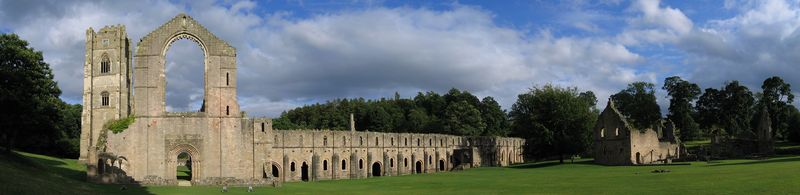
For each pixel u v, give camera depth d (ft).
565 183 265.13
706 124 647.15
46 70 340.59
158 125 318.24
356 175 457.27
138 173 313.53
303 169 440.45
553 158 611.06
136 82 319.68
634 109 652.89
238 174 326.44
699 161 411.75
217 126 325.83
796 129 569.23
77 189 216.33
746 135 513.04
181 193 243.40
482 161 590.96
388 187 294.87
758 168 265.13
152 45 321.93
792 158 350.84
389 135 496.64
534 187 250.78
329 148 442.09
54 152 468.75
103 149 312.91
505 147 634.43
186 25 326.24
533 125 479.41
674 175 268.41
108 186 265.54
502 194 222.48
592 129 485.56
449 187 275.18
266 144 353.92
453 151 566.36
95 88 424.05
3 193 161.99
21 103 289.74
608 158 466.29
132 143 314.96
